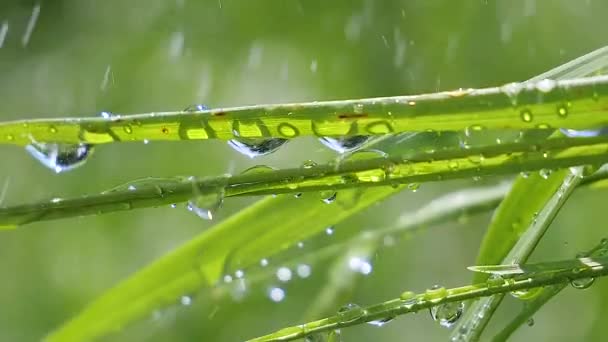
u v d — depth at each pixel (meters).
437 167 0.14
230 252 0.16
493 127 0.14
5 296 0.30
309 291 0.26
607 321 0.22
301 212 0.16
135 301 0.17
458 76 0.29
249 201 0.25
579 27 0.27
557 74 0.15
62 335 0.17
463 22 0.29
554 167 0.14
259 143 0.15
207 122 0.14
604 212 0.23
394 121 0.14
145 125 0.14
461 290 0.14
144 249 0.30
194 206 0.15
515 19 0.28
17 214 0.14
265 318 0.27
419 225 0.18
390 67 0.30
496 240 0.16
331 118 0.14
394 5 0.30
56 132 0.14
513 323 0.15
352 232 0.24
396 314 0.14
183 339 0.27
